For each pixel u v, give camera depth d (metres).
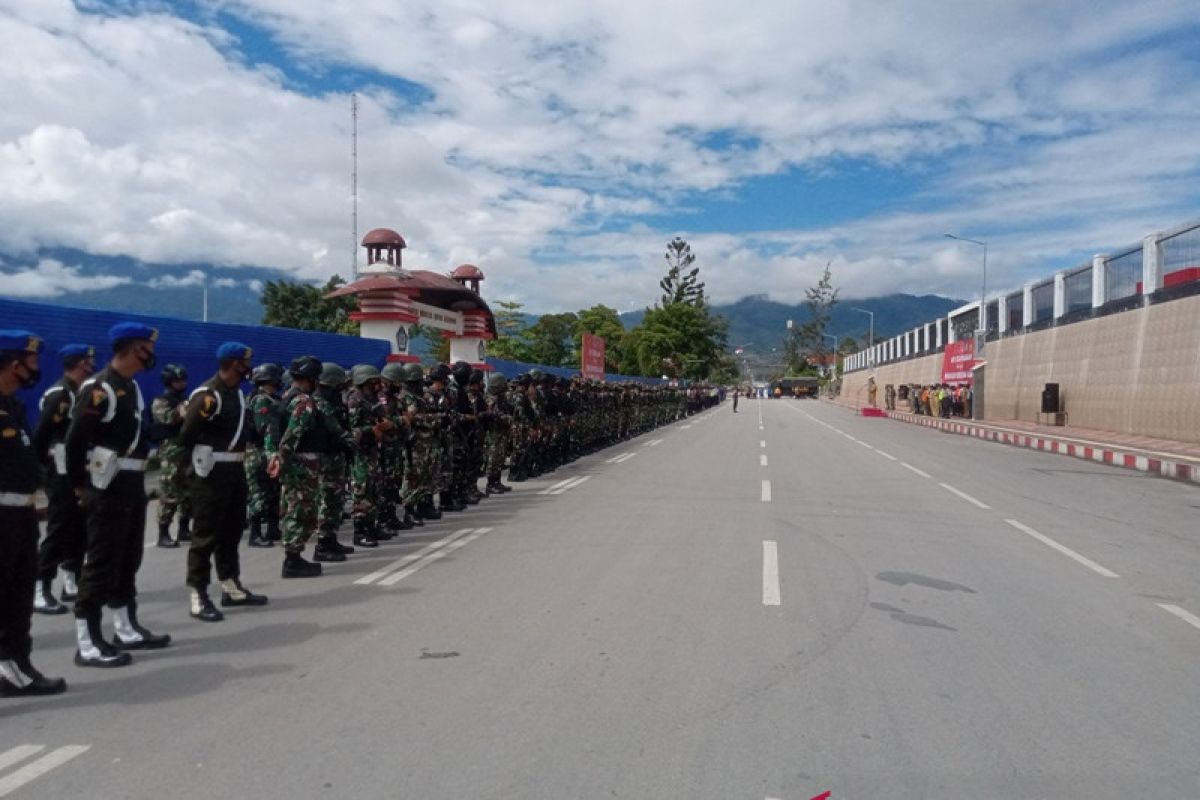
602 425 22.08
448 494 11.53
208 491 6.28
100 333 12.06
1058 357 31.59
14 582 4.65
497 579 7.46
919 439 28.03
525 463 15.30
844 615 6.38
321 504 8.21
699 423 39.03
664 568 7.89
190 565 6.29
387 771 3.78
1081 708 4.63
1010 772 3.86
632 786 3.66
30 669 4.75
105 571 5.28
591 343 33.38
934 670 5.20
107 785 3.66
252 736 4.16
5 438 4.62
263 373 7.61
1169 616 6.54
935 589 7.26
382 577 7.59
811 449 22.97
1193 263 22.28
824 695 4.75
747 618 6.25
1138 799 3.63
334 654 5.42
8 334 4.64
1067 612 6.61
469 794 3.58
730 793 3.62
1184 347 22.30
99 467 5.22
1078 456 21.56
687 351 81.25
